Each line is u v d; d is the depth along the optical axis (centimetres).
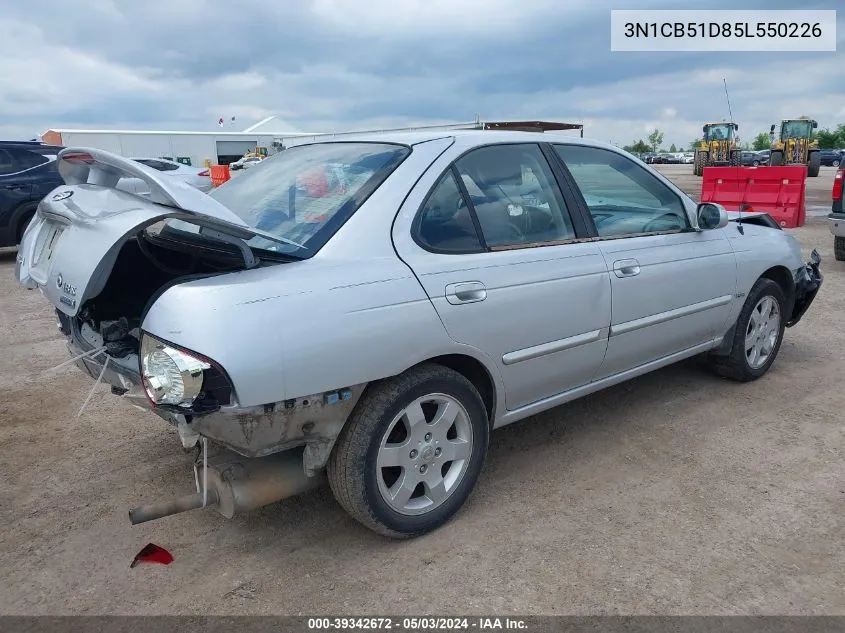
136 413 436
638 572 271
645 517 311
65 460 373
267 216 296
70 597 263
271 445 249
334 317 249
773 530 299
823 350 550
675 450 377
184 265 328
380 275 266
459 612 250
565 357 337
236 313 231
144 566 280
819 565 275
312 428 255
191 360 223
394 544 294
